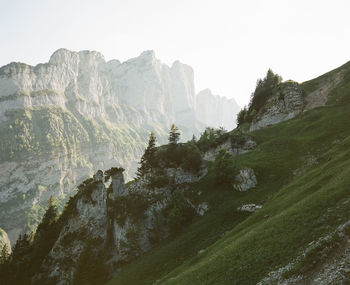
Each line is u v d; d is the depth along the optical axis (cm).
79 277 7200
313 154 7350
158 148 10344
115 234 7981
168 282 4094
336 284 2036
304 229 3061
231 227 5794
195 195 8100
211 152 11825
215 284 3106
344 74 12469
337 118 8869
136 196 8500
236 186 7519
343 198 3194
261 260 3005
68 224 8269
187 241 6169
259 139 10625
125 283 5778
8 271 8525
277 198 5362
